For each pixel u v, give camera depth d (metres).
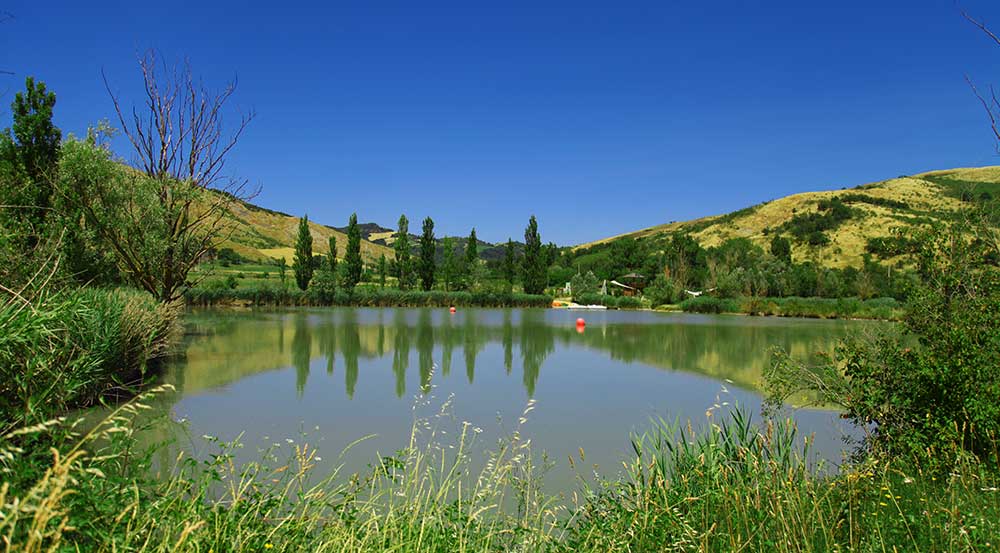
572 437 8.61
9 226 9.30
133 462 3.02
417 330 26.80
